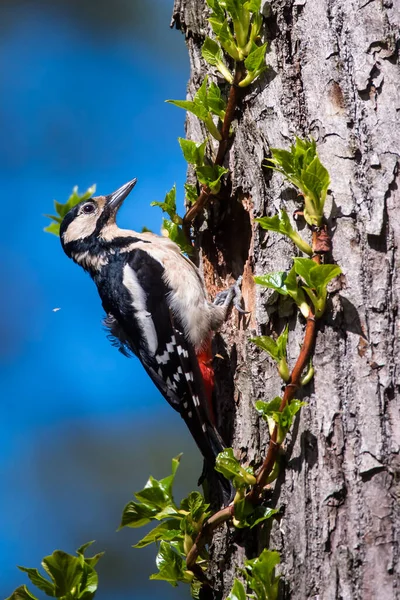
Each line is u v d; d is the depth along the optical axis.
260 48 8.23
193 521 7.92
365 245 7.48
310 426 7.41
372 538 6.97
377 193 7.54
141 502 8.35
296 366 7.47
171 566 8.29
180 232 9.89
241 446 8.48
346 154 7.73
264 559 7.28
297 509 7.40
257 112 8.51
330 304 7.46
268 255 8.26
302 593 7.22
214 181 8.96
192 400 9.42
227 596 7.98
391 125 7.67
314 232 7.63
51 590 7.91
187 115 10.02
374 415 7.17
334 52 8.01
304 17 8.24
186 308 9.83
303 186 7.52
